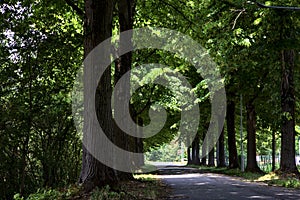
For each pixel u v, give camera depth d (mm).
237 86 29656
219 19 20797
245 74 26547
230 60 22078
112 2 13484
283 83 22781
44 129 13953
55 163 14727
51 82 13234
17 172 13609
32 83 12500
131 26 20406
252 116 32812
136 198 12625
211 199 13117
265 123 35625
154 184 18938
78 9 17672
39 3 16047
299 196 14125
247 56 22328
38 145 14234
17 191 13734
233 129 38125
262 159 61844
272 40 19641
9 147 13078
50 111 13711
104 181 12766
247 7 18781
